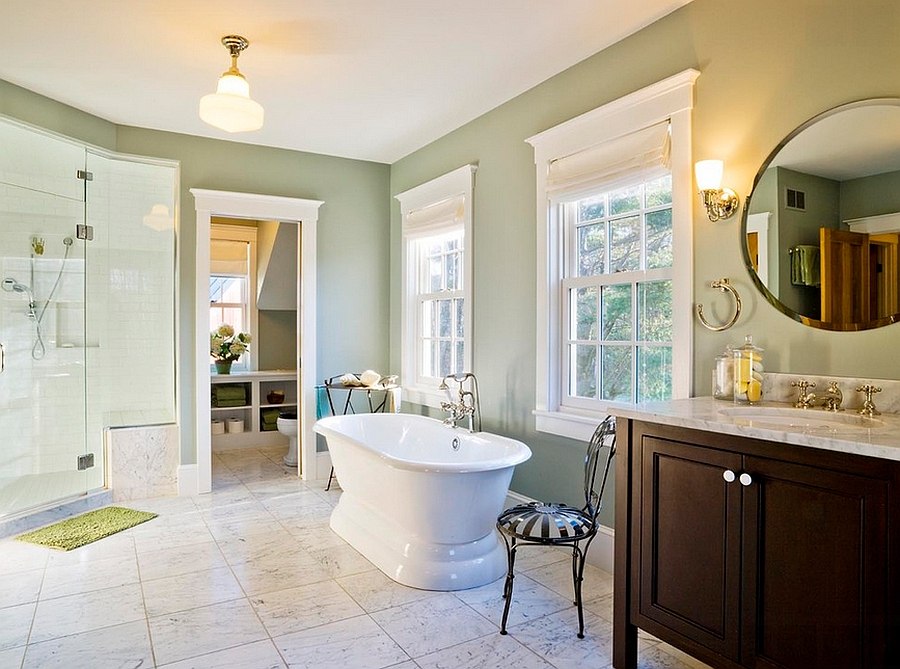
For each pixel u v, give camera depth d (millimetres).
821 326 2084
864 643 1435
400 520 2938
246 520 3740
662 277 2779
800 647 1567
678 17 2609
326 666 2113
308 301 4750
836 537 1490
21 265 3645
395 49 2982
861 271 1976
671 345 2762
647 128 2744
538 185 3377
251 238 6293
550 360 3336
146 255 4441
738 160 2363
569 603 2619
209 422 4402
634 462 2055
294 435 5148
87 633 2330
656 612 1965
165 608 2547
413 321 4879
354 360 4973
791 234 2178
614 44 2932
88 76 3340
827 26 2074
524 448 2984
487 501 2807
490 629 2387
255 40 2898
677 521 1901
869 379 1948
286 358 6453
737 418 1846
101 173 4168
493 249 3809
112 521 3670
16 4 2570
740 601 1709
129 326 4402
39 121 3613
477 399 3945
